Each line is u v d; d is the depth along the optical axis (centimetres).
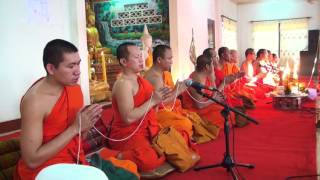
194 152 317
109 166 244
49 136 196
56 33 516
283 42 1427
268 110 587
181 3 743
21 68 468
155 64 364
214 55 489
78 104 208
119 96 284
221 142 393
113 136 297
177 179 285
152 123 307
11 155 225
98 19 786
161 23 734
